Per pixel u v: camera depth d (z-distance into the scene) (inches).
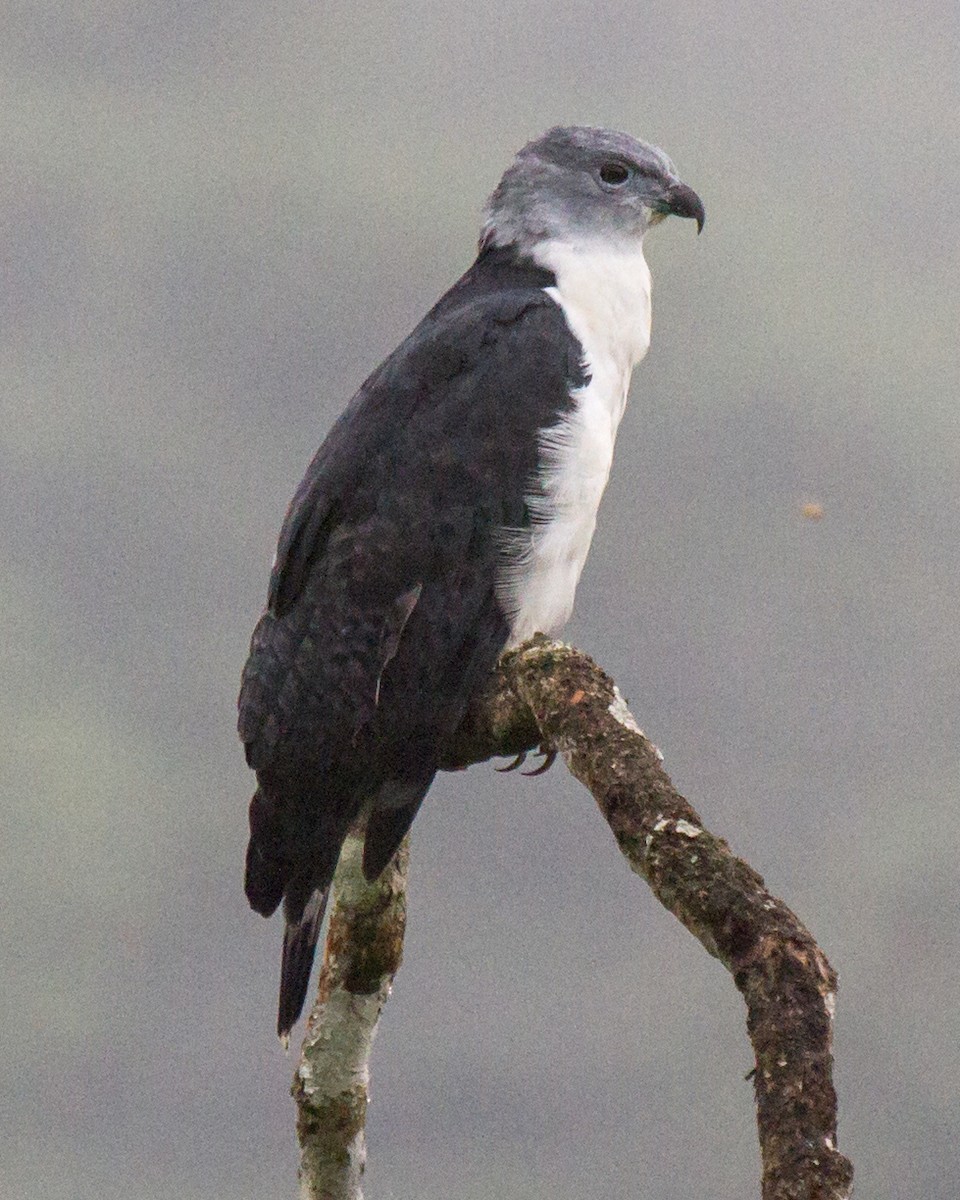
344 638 366.9
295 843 358.9
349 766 362.3
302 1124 313.1
